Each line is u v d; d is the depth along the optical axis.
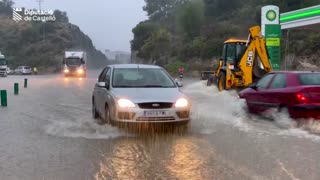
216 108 14.84
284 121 10.67
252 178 6.07
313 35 46.28
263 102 11.62
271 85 11.56
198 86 27.11
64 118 12.48
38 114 13.49
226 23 66.75
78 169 6.64
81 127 10.68
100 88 11.33
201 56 61.22
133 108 9.46
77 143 8.69
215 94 21.36
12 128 10.66
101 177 6.19
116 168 6.70
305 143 8.59
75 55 54.88
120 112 9.53
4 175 6.30
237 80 20.61
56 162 7.10
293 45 45.53
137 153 7.75
